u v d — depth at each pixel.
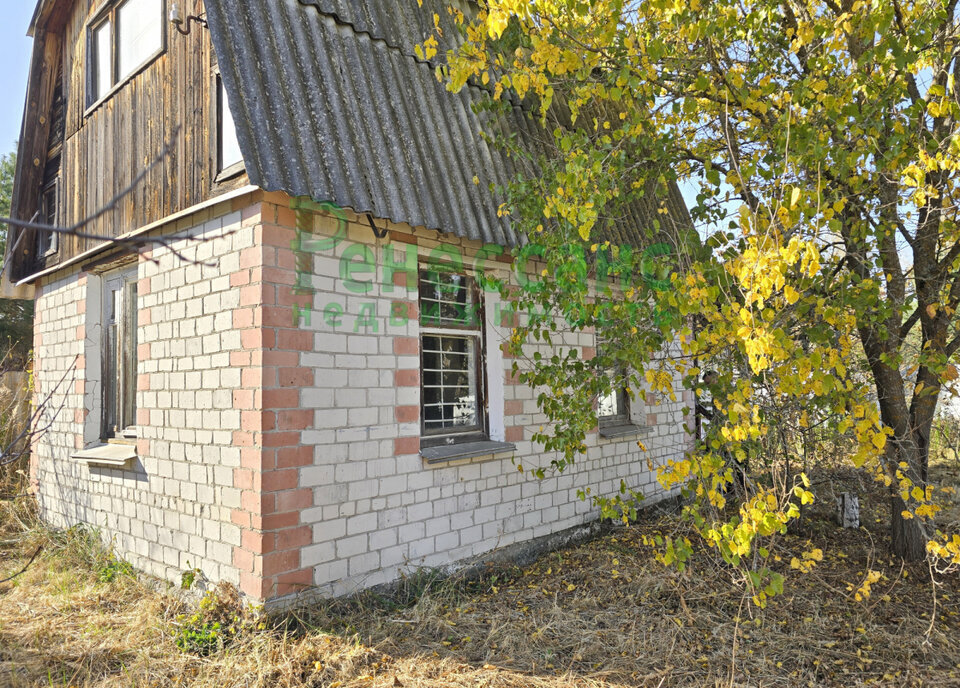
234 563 4.29
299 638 4.05
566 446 5.20
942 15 4.03
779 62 5.09
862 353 5.81
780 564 5.71
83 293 6.62
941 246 5.17
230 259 4.47
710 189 5.17
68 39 7.26
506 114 6.14
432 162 5.20
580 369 5.04
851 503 6.95
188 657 3.85
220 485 4.44
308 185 4.20
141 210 5.60
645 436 7.93
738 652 4.04
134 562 5.39
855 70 4.38
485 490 5.72
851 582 5.30
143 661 3.81
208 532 4.54
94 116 6.62
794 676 3.75
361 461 4.69
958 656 4.00
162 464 5.06
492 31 3.91
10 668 3.71
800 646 4.14
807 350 3.95
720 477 3.60
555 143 6.40
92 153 6.61
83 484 6.31
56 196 7.36
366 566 4.67
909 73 4.64
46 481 7.08
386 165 4.79
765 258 3.01
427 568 5.12
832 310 3.64
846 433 4.77
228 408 4.40
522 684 3.63
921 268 5.30
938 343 5.27
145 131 5.68
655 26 4.36
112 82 6.29
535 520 6.23
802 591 5.07
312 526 4.34
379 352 4.89
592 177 4.23
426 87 5.52
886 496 7.77
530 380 5.22
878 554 6.00
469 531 5.53
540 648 4.11
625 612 4.69
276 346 4.23
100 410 6.48
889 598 4.93
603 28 4.04
